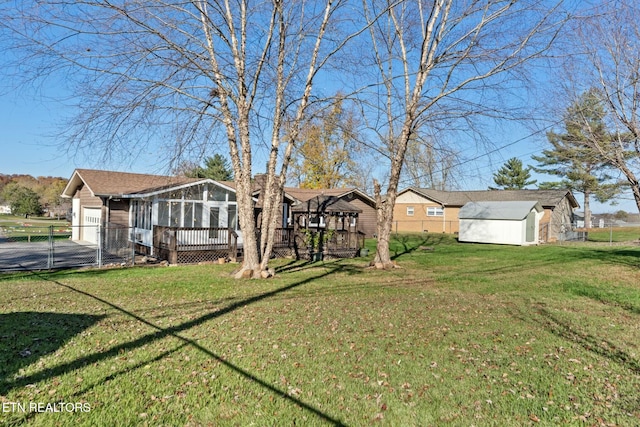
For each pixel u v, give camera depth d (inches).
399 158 518.0
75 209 1005.2
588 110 569.9
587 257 660.7
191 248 595.2
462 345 207.0
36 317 246.2
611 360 188.4
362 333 225.9
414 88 488.4
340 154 1192.2
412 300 321.1
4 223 1462.8
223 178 1106.7
